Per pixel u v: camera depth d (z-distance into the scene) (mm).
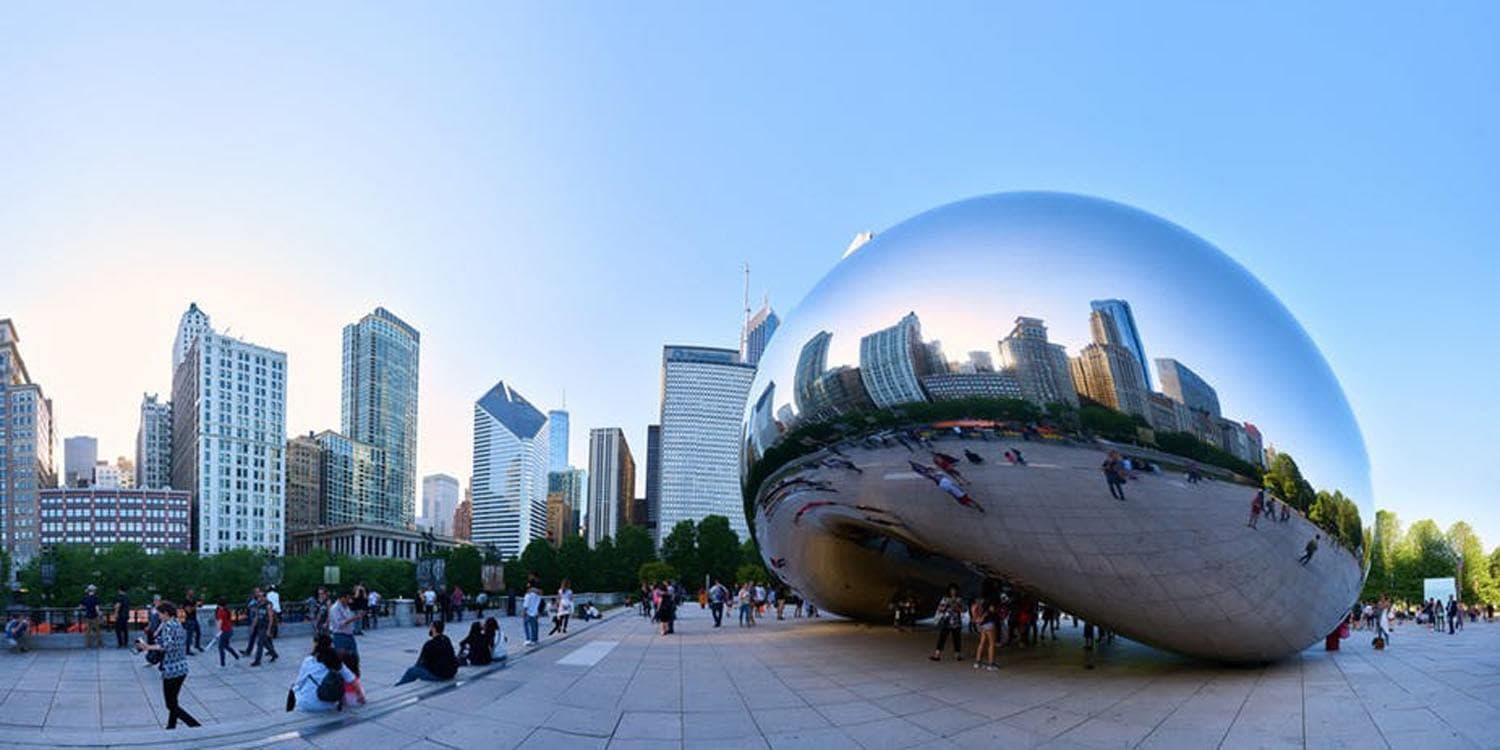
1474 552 79250
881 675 12273
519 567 94062
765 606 34781
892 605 20094
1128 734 8250
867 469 12172
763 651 15594
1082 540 10656
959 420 10945
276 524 195875
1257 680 11109
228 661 15398
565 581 20938
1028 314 10781
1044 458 10500
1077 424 10297
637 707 9852
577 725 8867
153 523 173000
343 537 196500
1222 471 10195
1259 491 10320
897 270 12164
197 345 192125
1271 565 10641
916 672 12523
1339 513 10930
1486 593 76000
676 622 26219
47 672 13961
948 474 11211
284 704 11062
